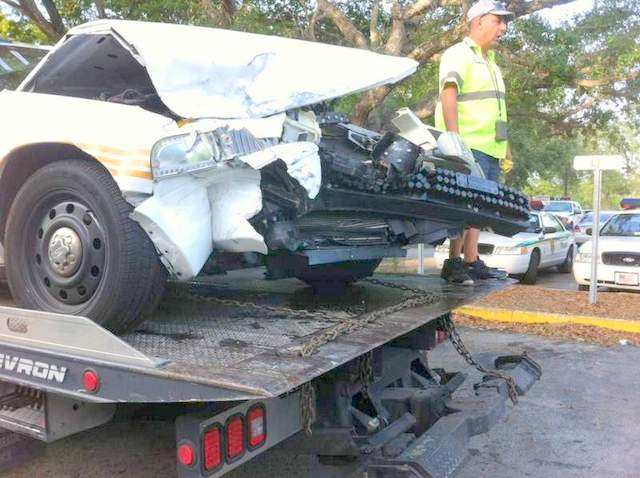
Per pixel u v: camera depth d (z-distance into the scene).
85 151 3.25
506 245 13.86
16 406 3.27
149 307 3.31
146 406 3.48
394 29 12.26
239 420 2.82
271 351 2.96
